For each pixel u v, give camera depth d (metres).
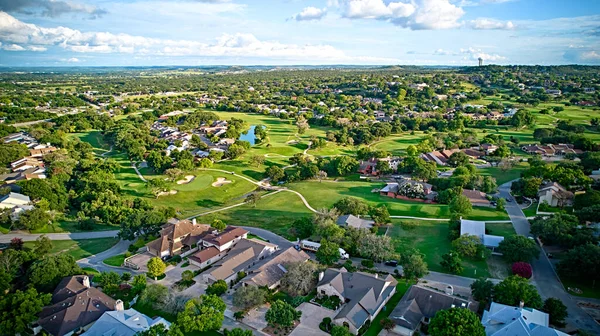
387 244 101.88
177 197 162.50
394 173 193.38
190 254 110.44
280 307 75.62
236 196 168.62
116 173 194.38
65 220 136.12
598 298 83.75
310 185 176.12
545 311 75.56
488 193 151.00
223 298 87.25
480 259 102.06
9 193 139.25
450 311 68.12
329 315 80.31
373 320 78.62
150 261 95.81
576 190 142.25
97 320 73.75
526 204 139.62
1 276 83.00
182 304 79.69
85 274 92.50
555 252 103.25
